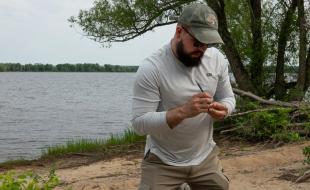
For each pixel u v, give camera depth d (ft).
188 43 12.37
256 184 24.40
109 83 573.33
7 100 197.26
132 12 53.47
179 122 12.34
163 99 13.01
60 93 274.36
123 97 231.71
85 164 37.17
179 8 53.36
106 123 104.63
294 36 54.03
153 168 13.61
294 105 40.86
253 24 53.67
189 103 12.12
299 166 27.76
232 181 25.18
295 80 55.11
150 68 12.78
